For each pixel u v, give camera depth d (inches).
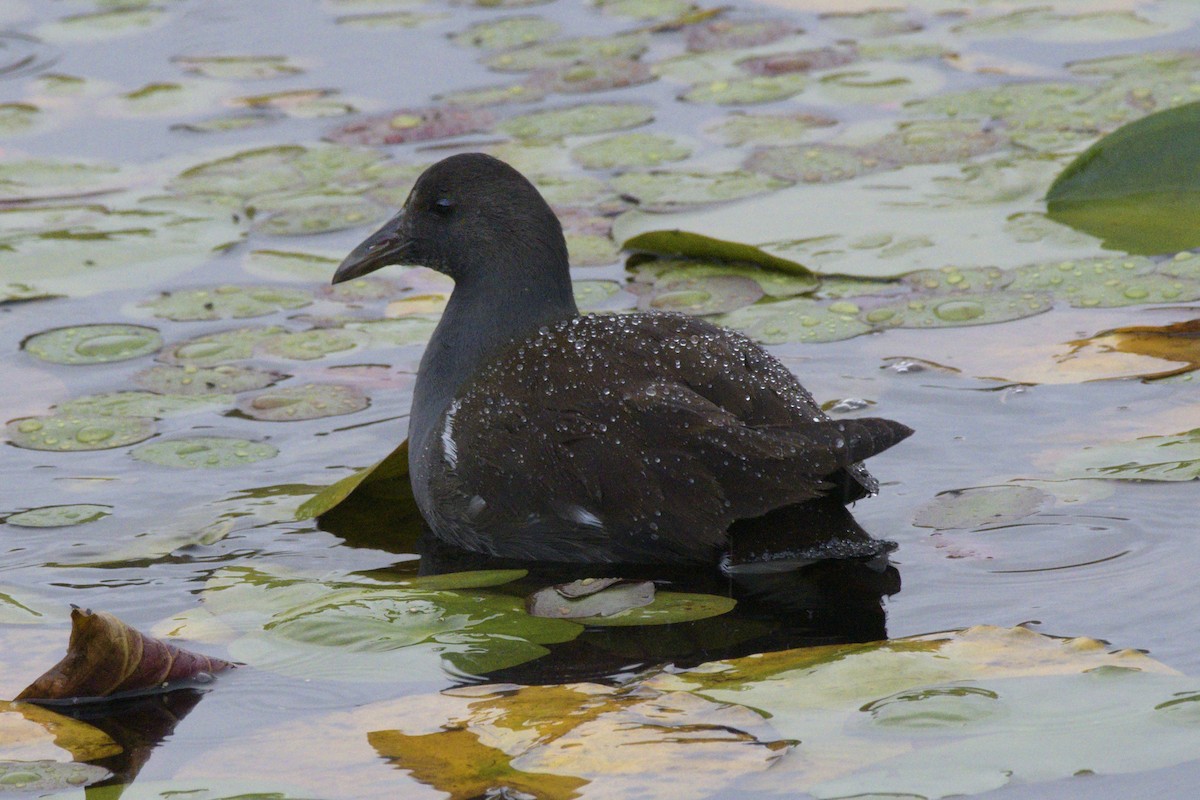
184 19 838.5
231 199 617.3
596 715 281.1
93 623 298.7
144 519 390.9
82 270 554.3
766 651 312.3
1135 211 552.7
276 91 738.2
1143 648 297.3
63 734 288.8
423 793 259.3
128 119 708.7
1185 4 776.3
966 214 561.9
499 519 369.1
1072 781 251.0
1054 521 355.3
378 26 824.3
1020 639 299.0
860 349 466.6
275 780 267.4
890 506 371.9
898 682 285.6
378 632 326.3
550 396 367.9
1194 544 338.6
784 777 255.6
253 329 505.4
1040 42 745.0
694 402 350.9
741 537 347.6
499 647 318.7
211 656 315.6
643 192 602.5
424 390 414.9
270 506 397.7
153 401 457.1
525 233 413.7
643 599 337.1
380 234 431.8
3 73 761.6
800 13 820.0
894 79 712.4
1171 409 406.0
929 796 248.1
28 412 452.1
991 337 466.9
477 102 713.0
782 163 622.5
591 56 768.3
